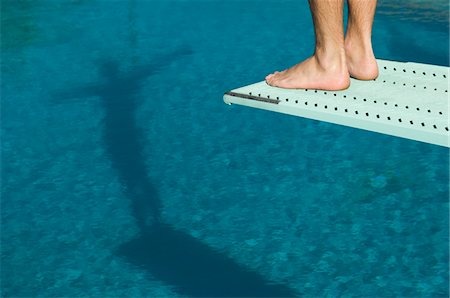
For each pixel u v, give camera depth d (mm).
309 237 3645
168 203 4023
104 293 3277
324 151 4543
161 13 7852
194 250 3580
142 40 6898
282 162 4414
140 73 5992
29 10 8055
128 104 5359
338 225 3736
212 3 8227
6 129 4973
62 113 5227
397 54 6105
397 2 7730
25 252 3615
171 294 3256
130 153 4617
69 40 6941
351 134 4785
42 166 4480
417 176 4191
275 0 8234
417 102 3268
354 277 3324
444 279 3283
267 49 6457
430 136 2838
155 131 4902
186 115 5137
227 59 6234
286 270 3396
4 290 3309
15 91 5656
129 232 3758
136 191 4160
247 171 4324
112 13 7891
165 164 4461
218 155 4539
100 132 4914
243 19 7496
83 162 4523
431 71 3824
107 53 6527
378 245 3555
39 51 6621
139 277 3387
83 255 3584
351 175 4223
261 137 4770
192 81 5754
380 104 3232
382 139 4695
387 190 4043
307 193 4051
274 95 3410
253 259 3490
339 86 3461
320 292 3223
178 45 6703
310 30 6992
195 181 4242
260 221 3807
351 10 3619
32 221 3893
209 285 3305
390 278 3307
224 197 4055
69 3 8336
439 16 7180
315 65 3508
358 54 3664
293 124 4969
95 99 5473
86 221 3877
